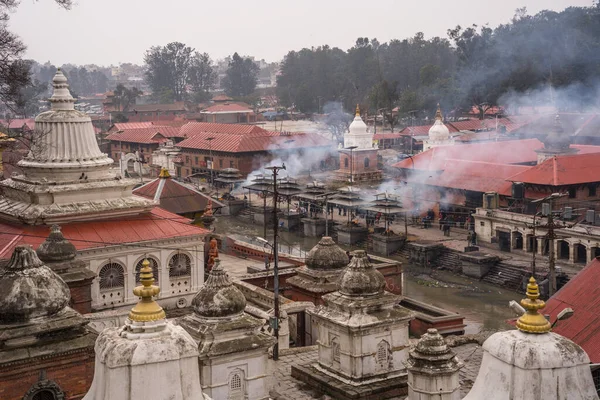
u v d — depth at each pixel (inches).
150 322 532.7
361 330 1127.6
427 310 1743.4
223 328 1034.7
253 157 4670.3
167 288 1636.3
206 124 5442.9
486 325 2130.9
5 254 1451.8
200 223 2406.5
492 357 509.7
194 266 1670.8
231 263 2390.5
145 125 6151.6
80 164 1611.7
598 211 2903.5
